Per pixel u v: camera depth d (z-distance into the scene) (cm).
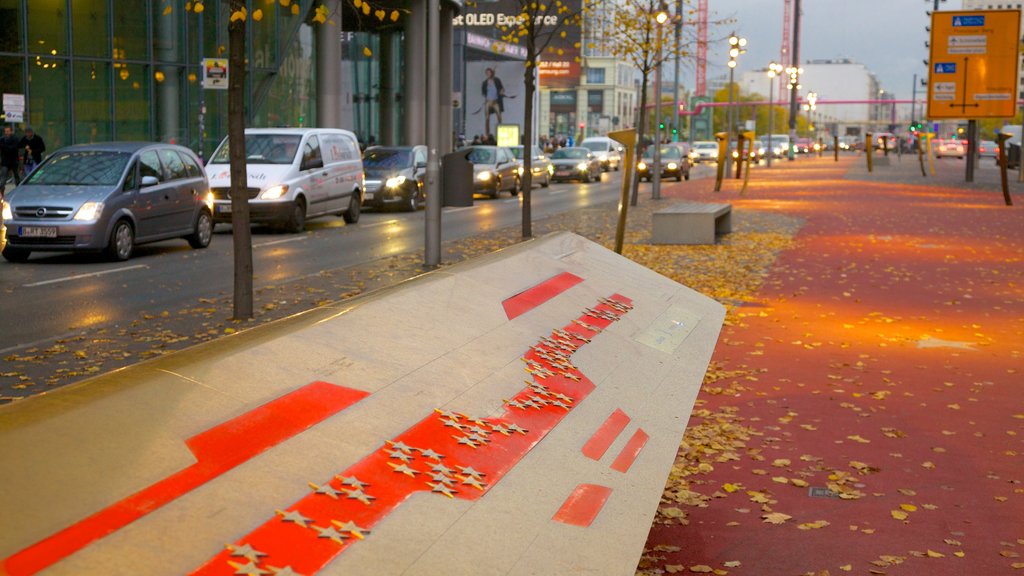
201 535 208
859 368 991
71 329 1152
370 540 232
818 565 519
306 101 4659
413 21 5512
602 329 444
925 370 988
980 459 706
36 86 3278
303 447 254
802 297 1455
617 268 560
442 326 365
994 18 4959
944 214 3166
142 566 193
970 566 520
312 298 1381
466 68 8050
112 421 224
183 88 3803
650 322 489
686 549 539
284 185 2398
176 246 2114
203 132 3641
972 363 1020
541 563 254
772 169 7688
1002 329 1212
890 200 3906
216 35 3906
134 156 1889
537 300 441
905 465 692
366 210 3344
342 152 2700
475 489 273
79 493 200
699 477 663
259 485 231
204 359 271
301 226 2467
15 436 206
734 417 812
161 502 210
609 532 281
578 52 10344
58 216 1764
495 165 3925
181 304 1330
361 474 255
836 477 662
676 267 1798
